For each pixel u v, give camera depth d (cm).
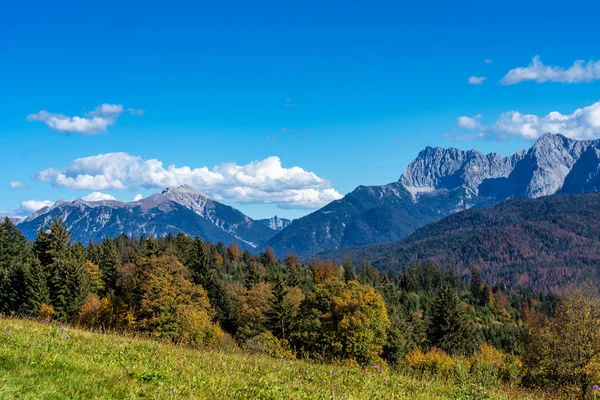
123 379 880
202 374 1045
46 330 1383
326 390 1087
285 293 7131
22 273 6506
